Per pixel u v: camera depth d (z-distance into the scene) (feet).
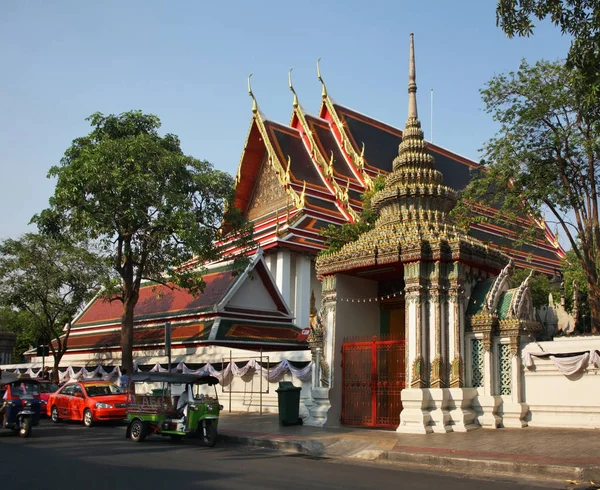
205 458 44.88
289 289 146.92
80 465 40.88
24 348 206.18
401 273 64.95
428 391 55.72
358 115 186.39
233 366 83.25
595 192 73.31
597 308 72.43
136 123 90.99
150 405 55.31
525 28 48.11
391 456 44.68
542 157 75.56
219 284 108.27
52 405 77.97
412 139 65.98
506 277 60.13
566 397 53.67
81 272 109.50
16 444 53.11
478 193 78.02
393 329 67.92
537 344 55.26
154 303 119.55
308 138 171.83
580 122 71.10
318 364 64.44
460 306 57.57
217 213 90.07
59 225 84.58
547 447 44.06
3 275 106.73
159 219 82.23
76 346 126.62
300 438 52.60
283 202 163.73
